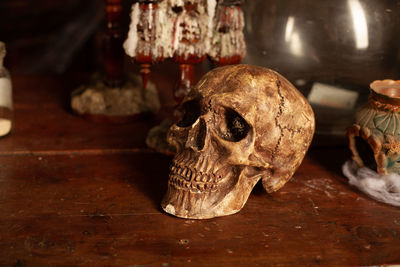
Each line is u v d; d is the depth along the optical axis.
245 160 1.01
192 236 0.99
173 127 1.08
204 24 1.20
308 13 1.31
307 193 1.20
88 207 1.10
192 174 1.02
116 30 1.54
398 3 1.27
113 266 0.89
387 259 0.94
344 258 0.94
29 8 3.43
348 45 1.31
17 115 1.64
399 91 1.18
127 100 1.59
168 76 2.08
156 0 1.12
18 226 1.01
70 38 3.46
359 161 1.22
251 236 1.00
